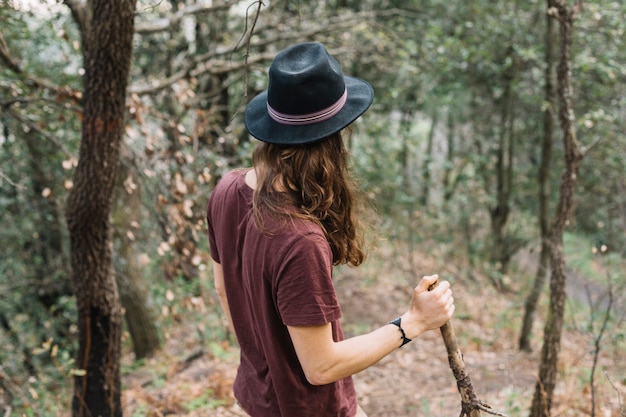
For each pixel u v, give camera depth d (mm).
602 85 7645
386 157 9812
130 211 5977
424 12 10250
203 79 7965
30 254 8344
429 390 4988
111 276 3463
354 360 1381
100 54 2922
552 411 3650
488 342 6855
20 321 8531
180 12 6055
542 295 9695
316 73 1363
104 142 3092
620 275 7449
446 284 1523
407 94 10617
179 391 4516
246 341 1595
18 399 4809
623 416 2621
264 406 1566
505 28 8609
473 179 11102
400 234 10133
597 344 3023
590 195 11969
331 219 1438
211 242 1720
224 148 6184
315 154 1393
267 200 1368
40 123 4383
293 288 1309
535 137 11359
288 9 8508
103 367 3471
